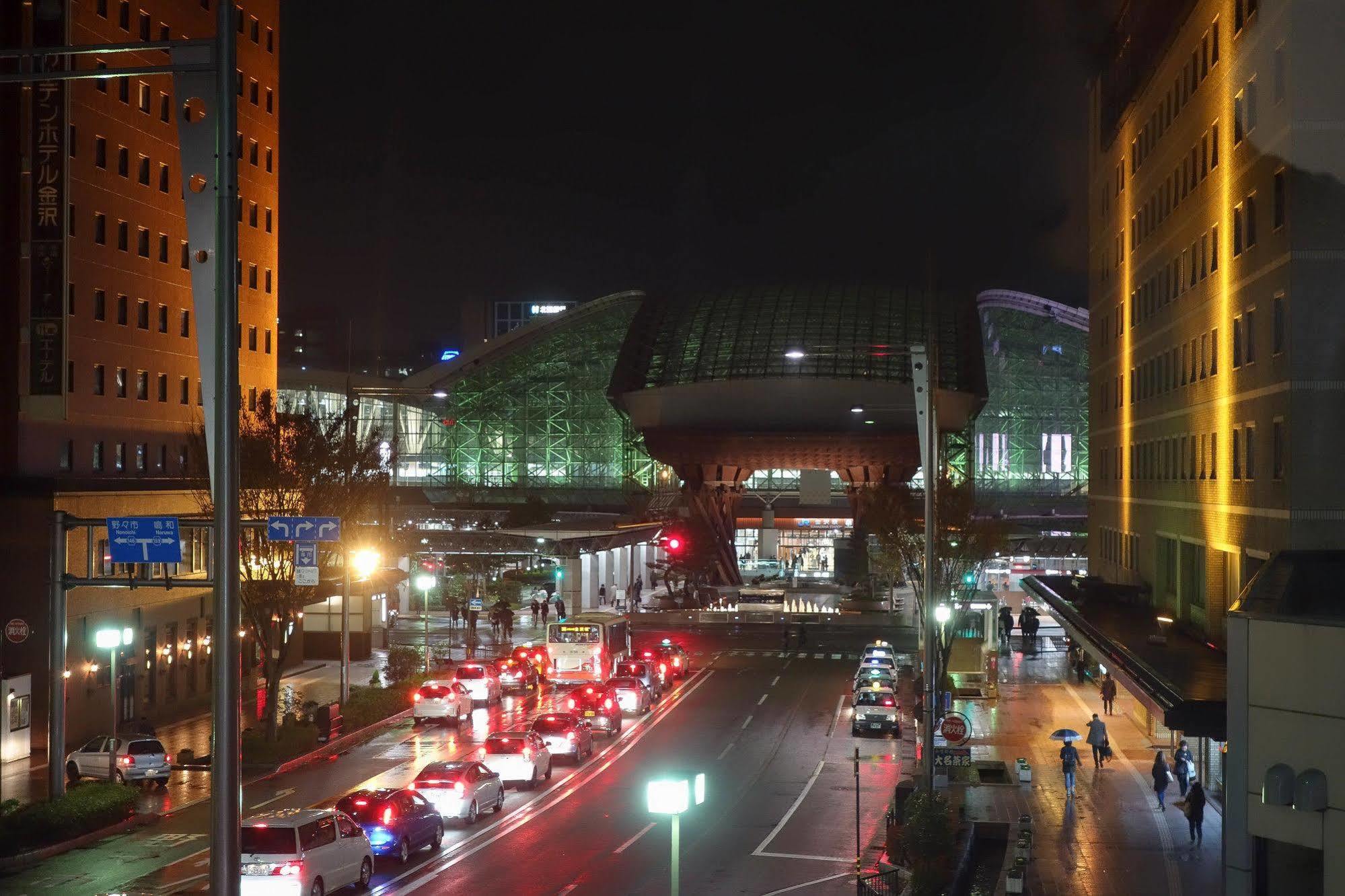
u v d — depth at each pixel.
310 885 25.42
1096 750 43.25
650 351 135.12
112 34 52.09
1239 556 35.06
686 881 28.94
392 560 74.44
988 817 35.81
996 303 145.38
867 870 29.91
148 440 55.50
